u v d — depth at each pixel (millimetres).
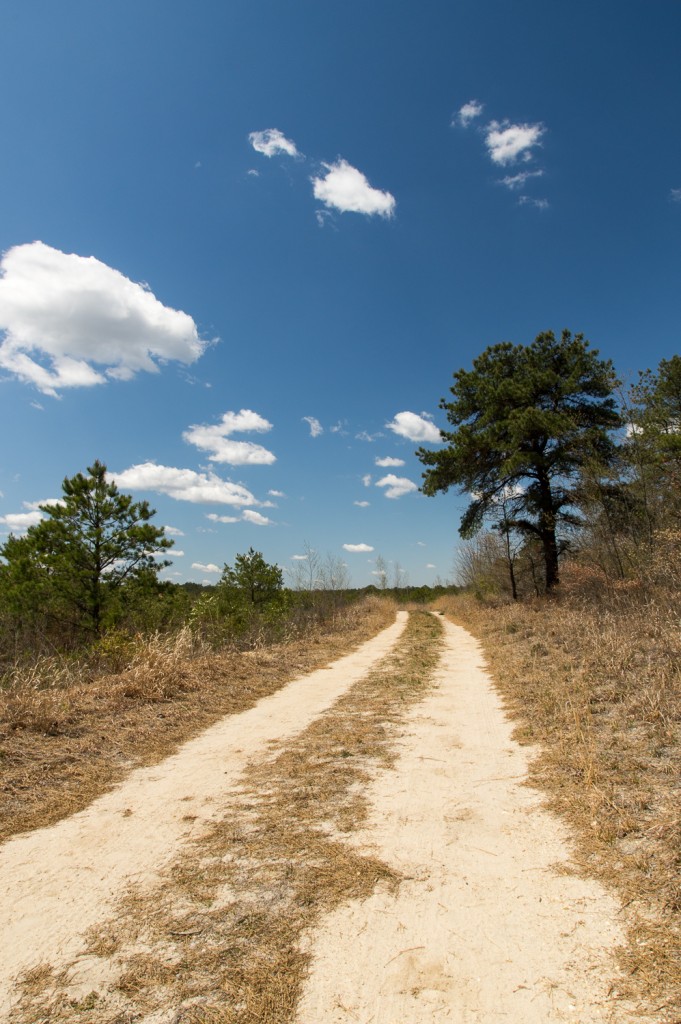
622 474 19094
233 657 12562
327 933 3023
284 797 5020
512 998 2510
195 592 21453
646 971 2617
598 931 2953
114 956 2883
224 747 6777
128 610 15438
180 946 2949
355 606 35750
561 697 7953
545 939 2916
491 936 2959
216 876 3670
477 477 24562
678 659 7977
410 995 2547
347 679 11703
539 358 23922
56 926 3166
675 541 14555
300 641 18094
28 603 14602
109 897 3459
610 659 9367
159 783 5535
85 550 15398
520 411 21859
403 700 9203
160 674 9391
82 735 6926
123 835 4355
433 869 3684
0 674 9836
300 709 8844
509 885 3457
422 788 5152
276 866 3770
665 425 17094
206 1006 2518
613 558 20359
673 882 3262
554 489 24078
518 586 32625
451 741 6688
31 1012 2504
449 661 14133
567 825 4191
